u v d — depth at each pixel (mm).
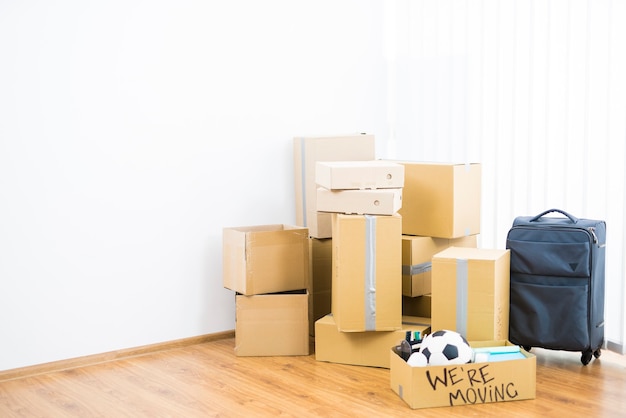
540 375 3393
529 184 3936
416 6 4488
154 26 3750
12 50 3354
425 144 4496
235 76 4043
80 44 3531
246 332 3721
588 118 3660
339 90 4469
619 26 3543
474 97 4223
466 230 3803
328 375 3434
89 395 3221
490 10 4105
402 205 3844
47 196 3490
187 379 3408
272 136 4207
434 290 3355
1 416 2998
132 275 3775
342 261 3424
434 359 3070
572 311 3443
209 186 3996
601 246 3508
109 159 3658
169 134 3840
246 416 2959
